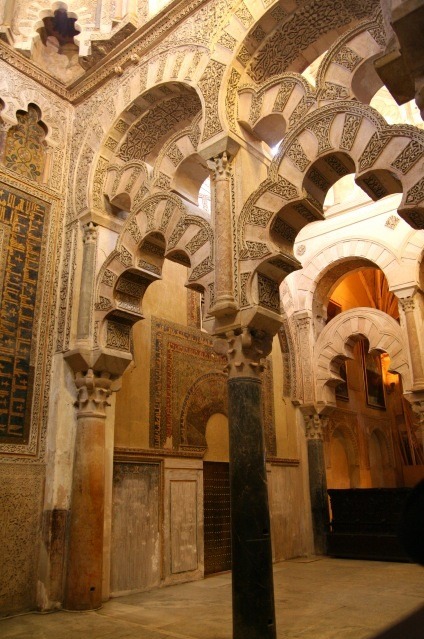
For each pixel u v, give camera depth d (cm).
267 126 580
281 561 923
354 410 1355
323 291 1139
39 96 763
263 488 464
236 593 434
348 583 704
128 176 709
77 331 682
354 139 469
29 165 732
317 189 528
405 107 1000
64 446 651
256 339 512
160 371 806
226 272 522
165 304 851
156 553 718
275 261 516
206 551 806
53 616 562
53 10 784
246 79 605
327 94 509
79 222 732
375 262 1009
